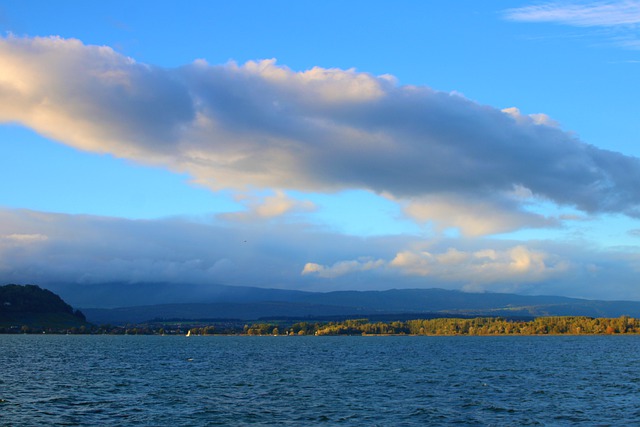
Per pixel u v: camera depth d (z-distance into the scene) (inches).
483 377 5044.3
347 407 3284.9
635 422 2827.3
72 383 4475.9
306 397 3700.8
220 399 3602.4
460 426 2741.1
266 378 4968.0
